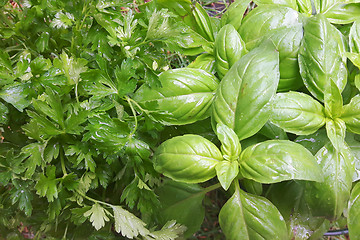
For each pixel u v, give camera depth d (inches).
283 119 14.7
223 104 15.0
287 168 13.8
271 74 14.6
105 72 15.1
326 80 14.9
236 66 15.1
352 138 15.7
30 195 15.1
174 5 17.3
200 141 14.8
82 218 15.3
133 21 15.6
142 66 15.7
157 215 17.2
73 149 14.6
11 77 14.7
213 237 20.5
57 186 14.8
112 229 18.4
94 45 15.4
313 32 15.0
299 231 16.2
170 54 20.5
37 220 16.5
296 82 15.9
